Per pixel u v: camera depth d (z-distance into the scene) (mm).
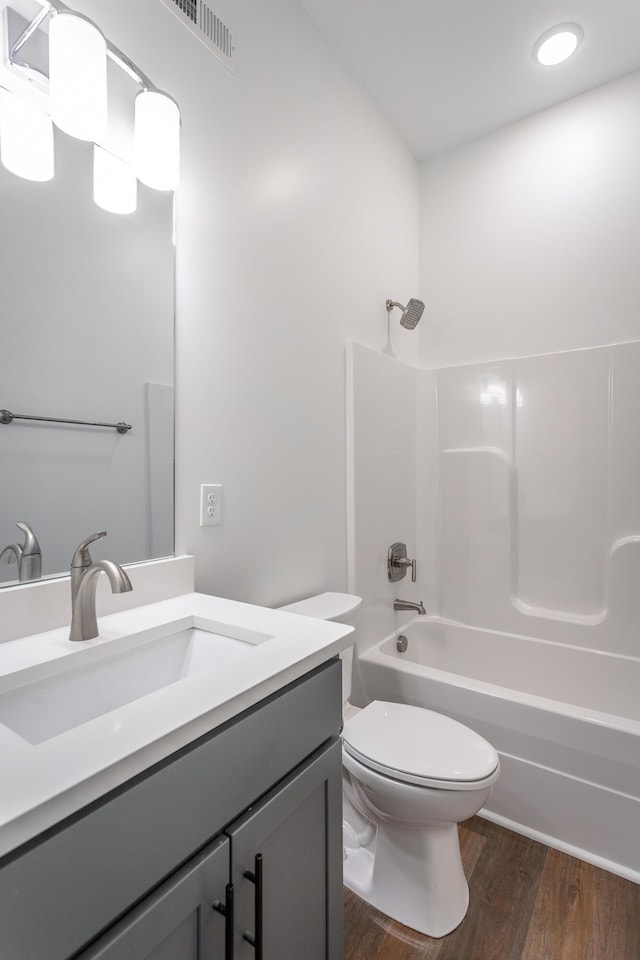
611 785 1432
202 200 1354
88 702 843
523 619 2266
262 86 1574
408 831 1312
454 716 1708
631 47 1957
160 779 592
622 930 1244
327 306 1886
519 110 2311
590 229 2193
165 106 1098
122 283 1143
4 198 929
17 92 950
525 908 1311
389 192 2355
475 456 2426
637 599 2016
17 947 452
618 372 2094
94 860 518
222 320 1411
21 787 481
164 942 592
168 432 1250
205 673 757
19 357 953
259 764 752
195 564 1322
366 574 2078
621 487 2078
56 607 954
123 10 1140
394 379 2332
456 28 1859
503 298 2412
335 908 941
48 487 994
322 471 1848
